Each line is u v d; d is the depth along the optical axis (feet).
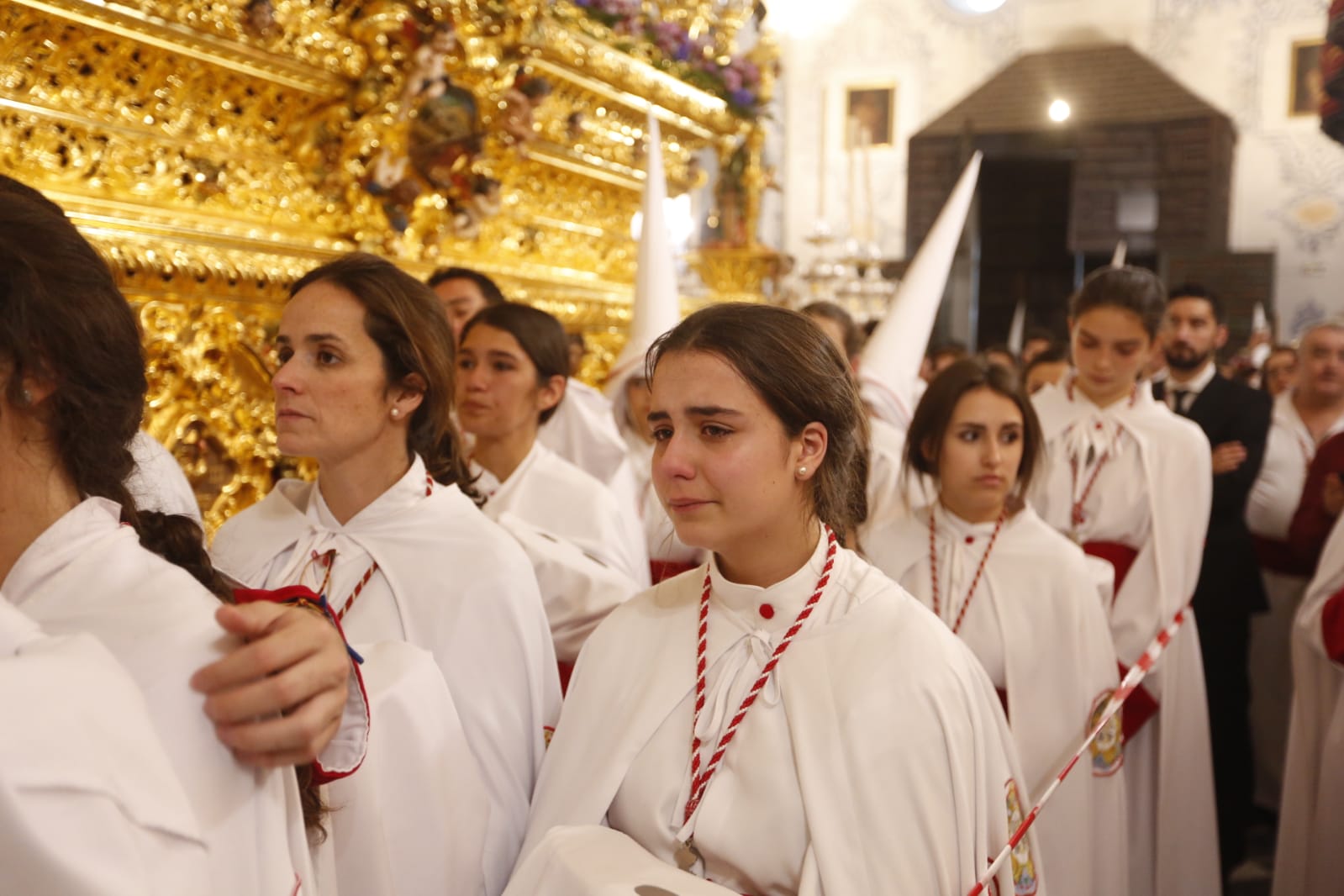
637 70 14.83
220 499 9.55
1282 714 14.30
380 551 5.79
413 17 10.57
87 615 2.67
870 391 11.57
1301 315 42.98
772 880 4.20
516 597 5.78
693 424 4.26
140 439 5.53
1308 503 13.32
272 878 2.70
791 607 4.49
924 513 8.25
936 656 4.40
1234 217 43.83
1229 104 43.68
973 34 46.68
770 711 4.37
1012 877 4.66
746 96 17.53
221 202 9.71
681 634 4.74
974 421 7.80
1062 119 44.75
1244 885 12.55
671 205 17.97
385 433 5.87
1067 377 10.87
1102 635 7.79
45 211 2.82
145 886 2.25
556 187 14.78
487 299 10.22
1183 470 10.05
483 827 4.57
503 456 8.64
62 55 8.30
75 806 2.17
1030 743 7.52
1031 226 52.70
